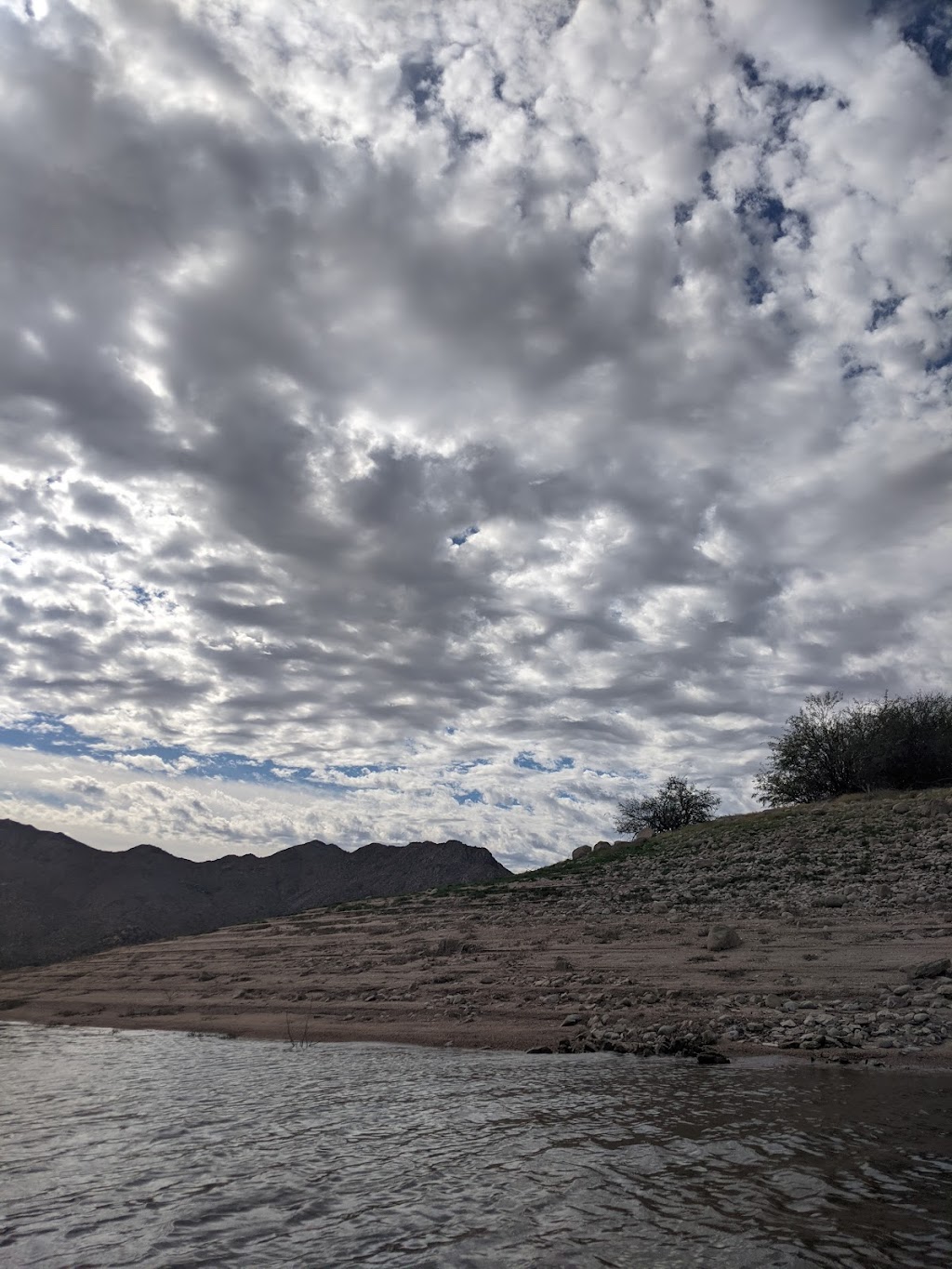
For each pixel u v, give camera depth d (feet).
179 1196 22.71
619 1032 44.37
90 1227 20.63
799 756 156.25
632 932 71.97
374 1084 36.86
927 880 75.05
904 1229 18.31
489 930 83.25
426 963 70.03
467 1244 18.65
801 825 115.55
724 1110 28.78
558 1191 21.72
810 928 64.44
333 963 76.59
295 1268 17.84
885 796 131.85
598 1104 30.45
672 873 102.06
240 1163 25.50
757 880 88.28
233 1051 49.19
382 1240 19.12
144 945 115.96
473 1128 28.32
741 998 48.67
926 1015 41.24
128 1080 40.68
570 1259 17.63
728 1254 17.44
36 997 82.48
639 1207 20.31
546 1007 51.85
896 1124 26.43
